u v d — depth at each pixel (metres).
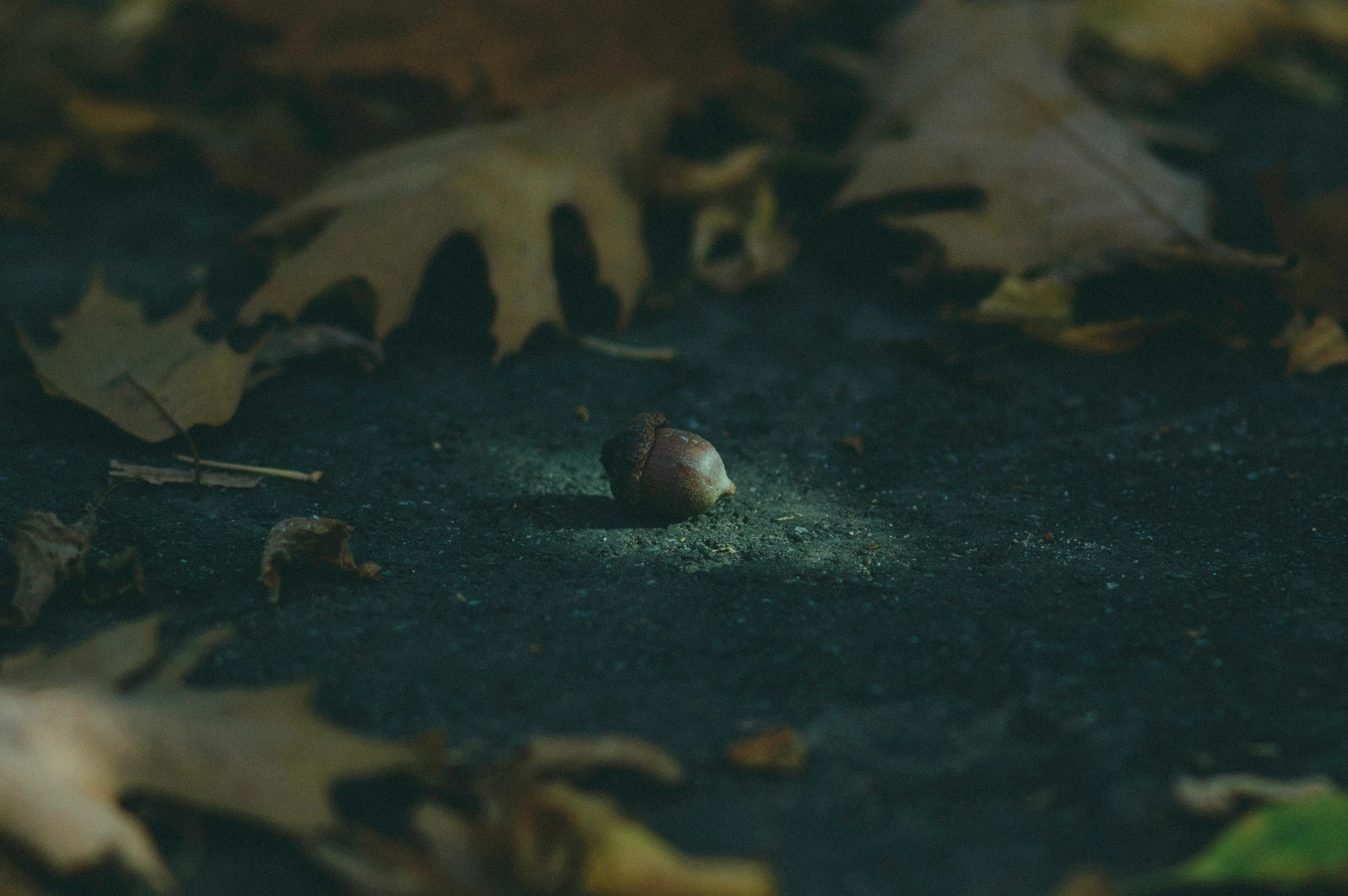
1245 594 0.59
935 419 0.65
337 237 0.66
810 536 0.61
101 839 0.52
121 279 0.70
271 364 0.66
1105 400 0.66
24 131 0.76
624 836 0.53
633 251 0.70
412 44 0.74
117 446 0.63
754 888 0.53
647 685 0.57
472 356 0.67
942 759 0.55
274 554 0.59
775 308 0.70
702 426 0.65
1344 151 0.78
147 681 0.56
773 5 0.78
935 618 0.58
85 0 0.92
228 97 0.78
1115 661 0.57
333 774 0.54
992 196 0.70
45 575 0.58
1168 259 0.68
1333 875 0.53
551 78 0.74
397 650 0.57
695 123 0.77
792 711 0.56
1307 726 0.56
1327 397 0.66
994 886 0.53
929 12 0.75
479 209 0.68
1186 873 0.53
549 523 0.61
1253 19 0.87
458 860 0.53
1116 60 0.83
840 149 0.77
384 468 0.63
